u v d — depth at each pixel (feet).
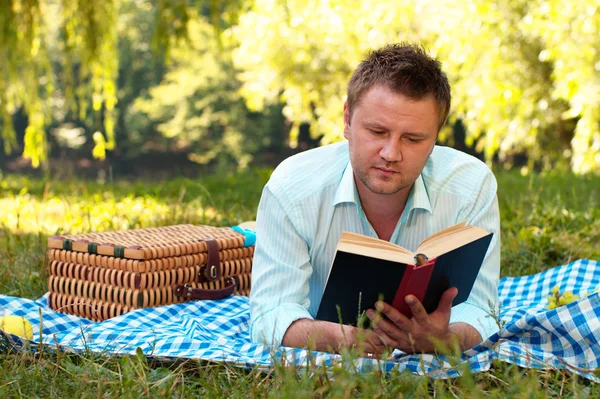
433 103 7.25
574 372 7.16
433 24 35.42
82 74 31.63
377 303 7.05
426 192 8.46
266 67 49.14
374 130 7.29
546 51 33.42
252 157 114.32
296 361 7.40
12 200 23.54
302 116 52.70
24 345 7.98
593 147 35.83
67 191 26.40
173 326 9.67
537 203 19.07
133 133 120.06
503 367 7.50
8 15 29.91
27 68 32.22
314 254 8.73
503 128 41.81
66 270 10.90
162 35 31.65
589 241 14.79
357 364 7.12
